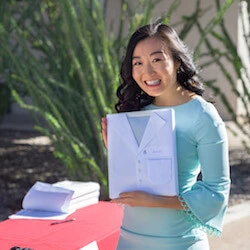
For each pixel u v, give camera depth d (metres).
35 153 9.38
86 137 5.99
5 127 12.25
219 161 2.04
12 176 7.77
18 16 9.20
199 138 2.06
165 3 12.12
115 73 5.59
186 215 2.11
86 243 2.71
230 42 7.37
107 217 3.11
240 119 12.05
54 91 6.33
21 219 3.07
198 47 6.24
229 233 5.08
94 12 6.48
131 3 8.32
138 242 2.13
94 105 5.54
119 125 2.15
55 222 3.02
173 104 2.21
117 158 2.15
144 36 2.16
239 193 6.75
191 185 2.13
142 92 2.35
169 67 2.13
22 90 7.72
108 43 6.01
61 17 6.28
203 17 11.96
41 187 3.28
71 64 6.21
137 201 2.07
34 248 2.65
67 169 5.95
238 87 12.12
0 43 6.36
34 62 6.16
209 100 2.35
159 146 2.07
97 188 3.41
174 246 2.09
